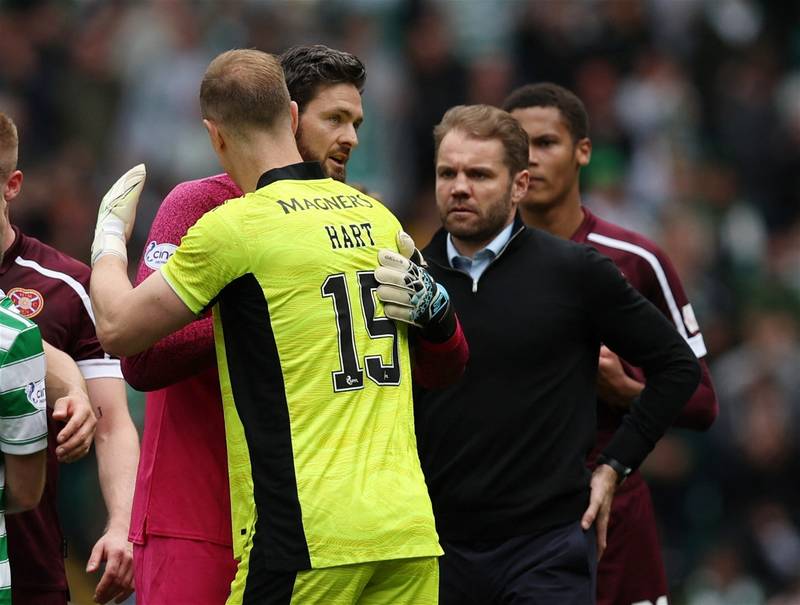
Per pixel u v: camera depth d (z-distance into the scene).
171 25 52.50
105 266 16.44
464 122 19.56
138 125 50.44
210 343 16.73
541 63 53.88
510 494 18.86
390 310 16.14
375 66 53.75
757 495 42.38
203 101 16.56
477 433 18.91
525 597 18.62
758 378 44.12
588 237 22.36
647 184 52.16
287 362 15.61
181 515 17.55
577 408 19.16
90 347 19.09
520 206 22.44
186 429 17.64
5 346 16.27
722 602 40.88
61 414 17.00
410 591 15.88
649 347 19.14
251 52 16.67
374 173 51.28
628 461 19.17
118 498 18.73
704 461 42.25
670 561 40.94
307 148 17.81
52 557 18.70
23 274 18.73
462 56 57.56
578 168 22.48
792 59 60.91
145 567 17.73
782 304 48.50
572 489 18.91
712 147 56.12
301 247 15.79
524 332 19.00
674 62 58.25
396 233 16.62
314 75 17.75
